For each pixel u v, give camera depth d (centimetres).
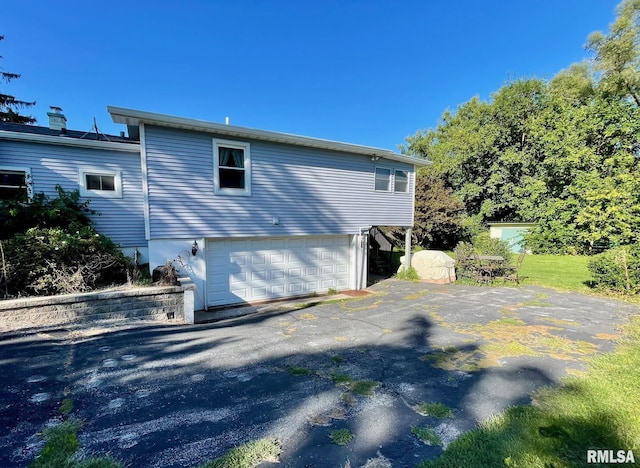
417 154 2917
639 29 1420
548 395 305
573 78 1822
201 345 449
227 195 765
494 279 1076
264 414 267
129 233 874
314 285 958
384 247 1488
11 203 666
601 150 1560
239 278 822
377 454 217
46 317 468
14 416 247
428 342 479
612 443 233
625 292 817
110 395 290
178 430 238
